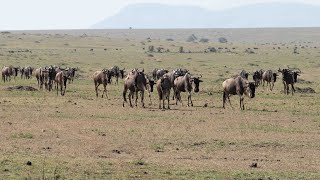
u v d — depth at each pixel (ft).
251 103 411.95
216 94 479.82
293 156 218.38
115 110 353.10
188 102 390.01
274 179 175.94
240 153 222.69
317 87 586.45
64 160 197.57
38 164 188.65
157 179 173.27
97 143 237.45
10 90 477.36
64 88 488.85
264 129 283.38
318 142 249.34
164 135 260.01
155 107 377.91
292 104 406.00
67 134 258.78
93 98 433.07
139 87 372.17
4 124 284.20
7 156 201.67
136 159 204.74
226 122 306.55
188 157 212.64
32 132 261.65
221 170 188.44
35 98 418.92
